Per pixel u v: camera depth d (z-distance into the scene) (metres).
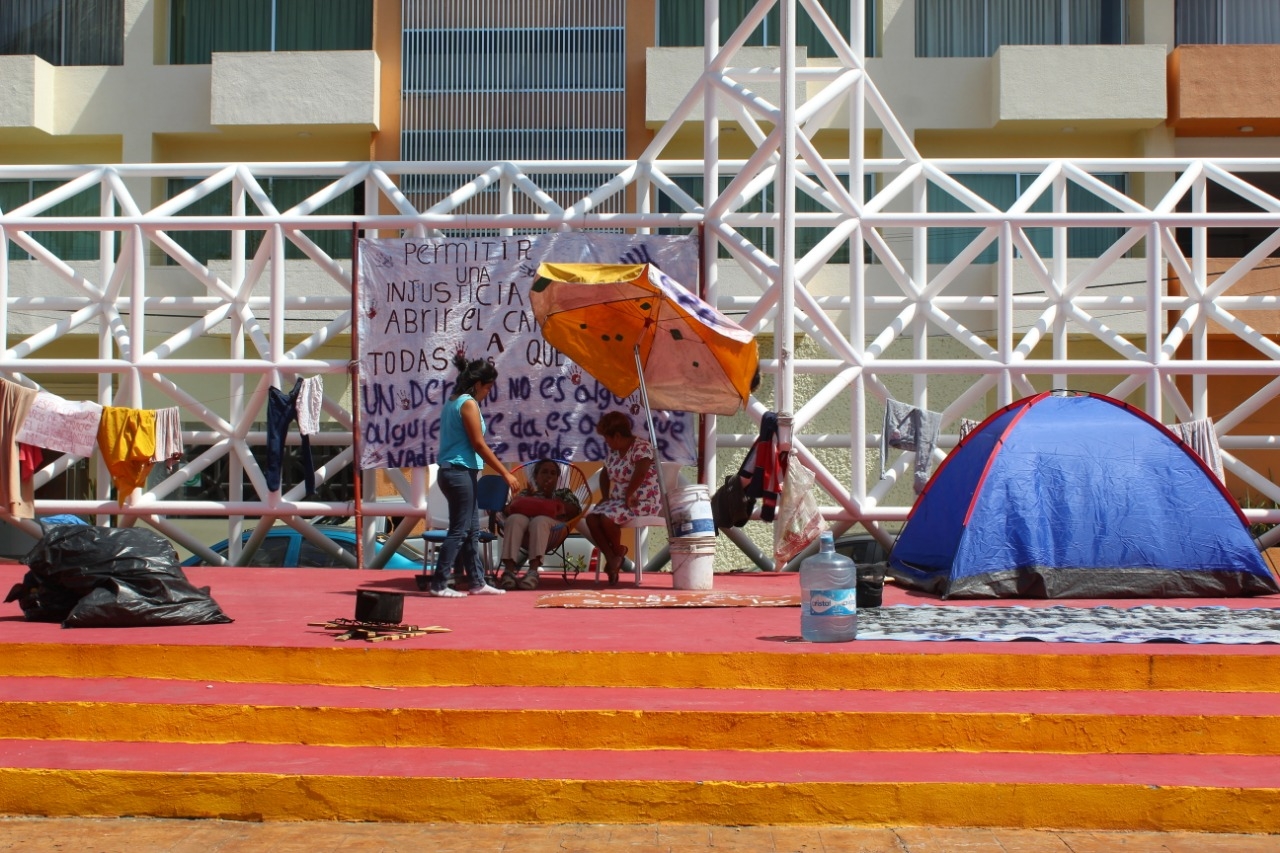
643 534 10.77
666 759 5.49
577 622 7.43
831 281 22.30
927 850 4.82
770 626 7.27
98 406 11.61
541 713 5.68
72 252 23.12
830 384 11.38
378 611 6.77
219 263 23.16
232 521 12.59
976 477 9.06
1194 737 5.59
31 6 24.55
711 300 11.45
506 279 11.50
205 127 23.81
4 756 5.48
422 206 23.75
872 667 6.20
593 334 10.17
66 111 23.86
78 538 7.33
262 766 5.34
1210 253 23.14
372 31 24.16
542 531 9.55
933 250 22.88
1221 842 4.91
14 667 6.42
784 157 10.40
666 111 23.06
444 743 5.69
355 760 5.46
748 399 10.24
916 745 5.61
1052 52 22.70
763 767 5.35
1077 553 8.84
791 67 10.43
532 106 23.67
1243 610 8.02
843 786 5.08
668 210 23.56
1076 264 22.17
